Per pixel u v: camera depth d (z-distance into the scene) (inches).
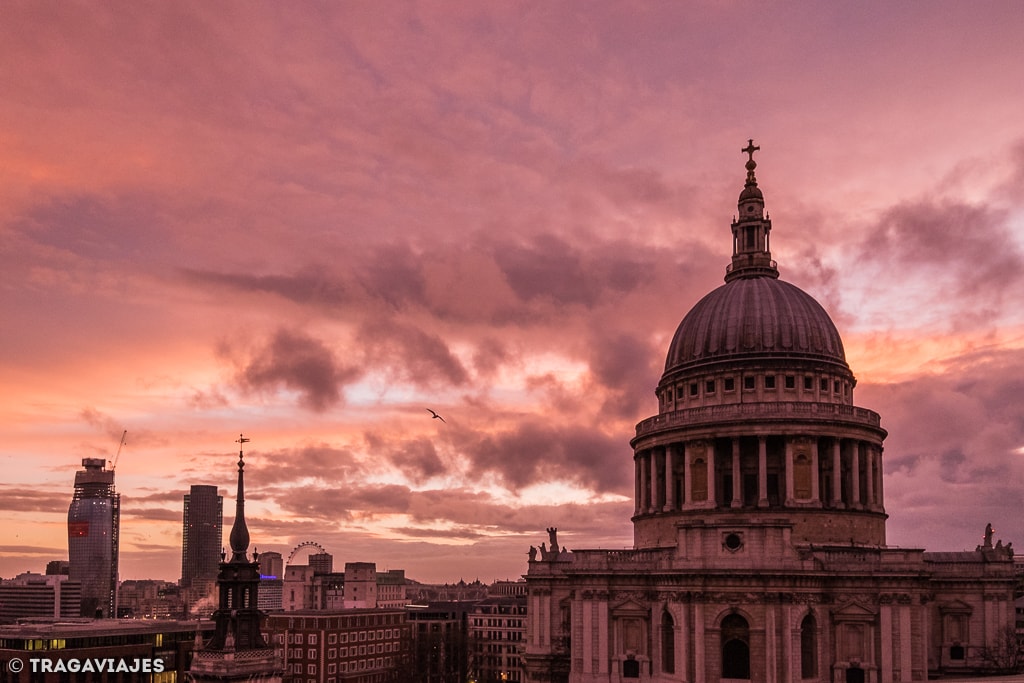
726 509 5369.1
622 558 5310.0
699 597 4771.2
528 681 5802.2
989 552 5428.2
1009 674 5088.6
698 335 5915.4
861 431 5482.3
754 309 5797.2
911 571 4783.5
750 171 6456.7
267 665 3986.2
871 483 5551.2
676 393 5964.6
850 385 5836.6
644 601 5137.8
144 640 7032.5
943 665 5246.1
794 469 5364.2
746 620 4709.6
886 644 4736.7
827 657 4736.7
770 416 5388.8
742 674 4694.9
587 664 5187.0
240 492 4173.2
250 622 4020.7
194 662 3922.2
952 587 5324.8
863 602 4781.0
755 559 4746.6
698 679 4712.1
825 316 5944.9
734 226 6392.7
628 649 5157.5
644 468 6033.5
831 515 5315.0
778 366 5595.5
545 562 5871.1
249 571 4047.7
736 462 5418.3
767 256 6284.5
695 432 5516.7
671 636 5004.9
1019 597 7460.6
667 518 5669.3
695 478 5561.0
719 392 5684.1
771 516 5280.5
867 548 5054.1
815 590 4739.2
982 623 5260.8
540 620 5831.7
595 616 5216.5
